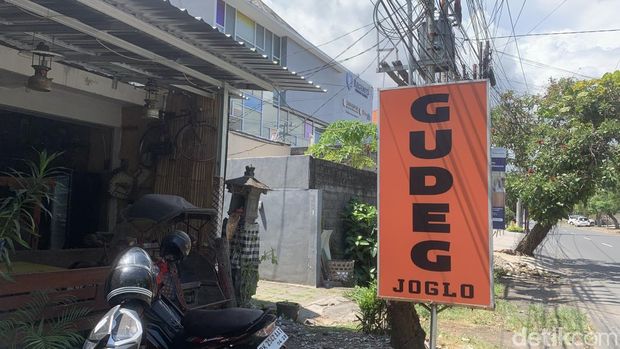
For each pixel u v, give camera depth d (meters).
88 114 8.16
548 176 15.32
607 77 15.15
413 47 6.20
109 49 5.91
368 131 18.03
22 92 7.30
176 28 5.31
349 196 12.36
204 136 7.71
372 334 6.64
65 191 8.34
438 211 4.69
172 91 7.97
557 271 15.70
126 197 8.17
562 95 15.94
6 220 3.95
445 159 4.70
